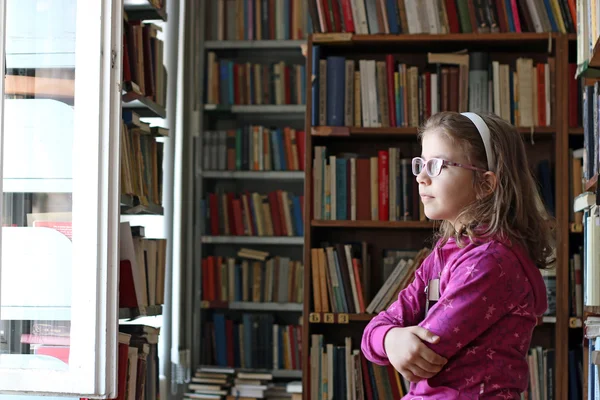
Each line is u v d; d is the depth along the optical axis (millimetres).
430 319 1359
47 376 2111
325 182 3461
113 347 2107
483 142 1468
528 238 1468
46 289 2174
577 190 3291
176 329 4477
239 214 4691
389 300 3371
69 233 2176
